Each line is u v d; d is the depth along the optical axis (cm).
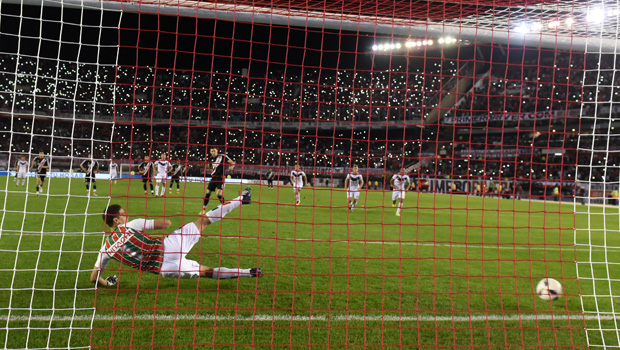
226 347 399
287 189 2716
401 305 529
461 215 1648
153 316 450
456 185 3256
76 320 445
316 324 461
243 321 460
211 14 504
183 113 3291
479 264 770
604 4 516
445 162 3312
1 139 2988
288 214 1350
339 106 3397
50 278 575
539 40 549
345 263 724
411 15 550
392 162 3334
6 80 3041
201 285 570
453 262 774
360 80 3428
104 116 3170
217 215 507
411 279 641
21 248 745
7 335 406
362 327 458
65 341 400
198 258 716
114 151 3120
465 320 493
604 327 490
